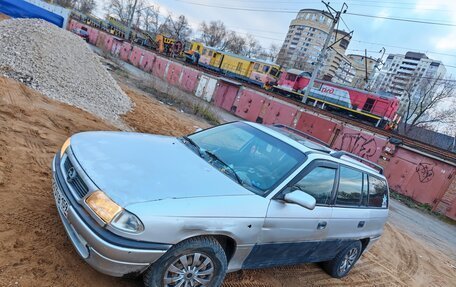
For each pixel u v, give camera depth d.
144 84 23.34
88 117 8.25
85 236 2.58
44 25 10.59
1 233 3.08
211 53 46.56
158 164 3.25
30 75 8.48
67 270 2.95
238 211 3.03
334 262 4.84
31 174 4.40
